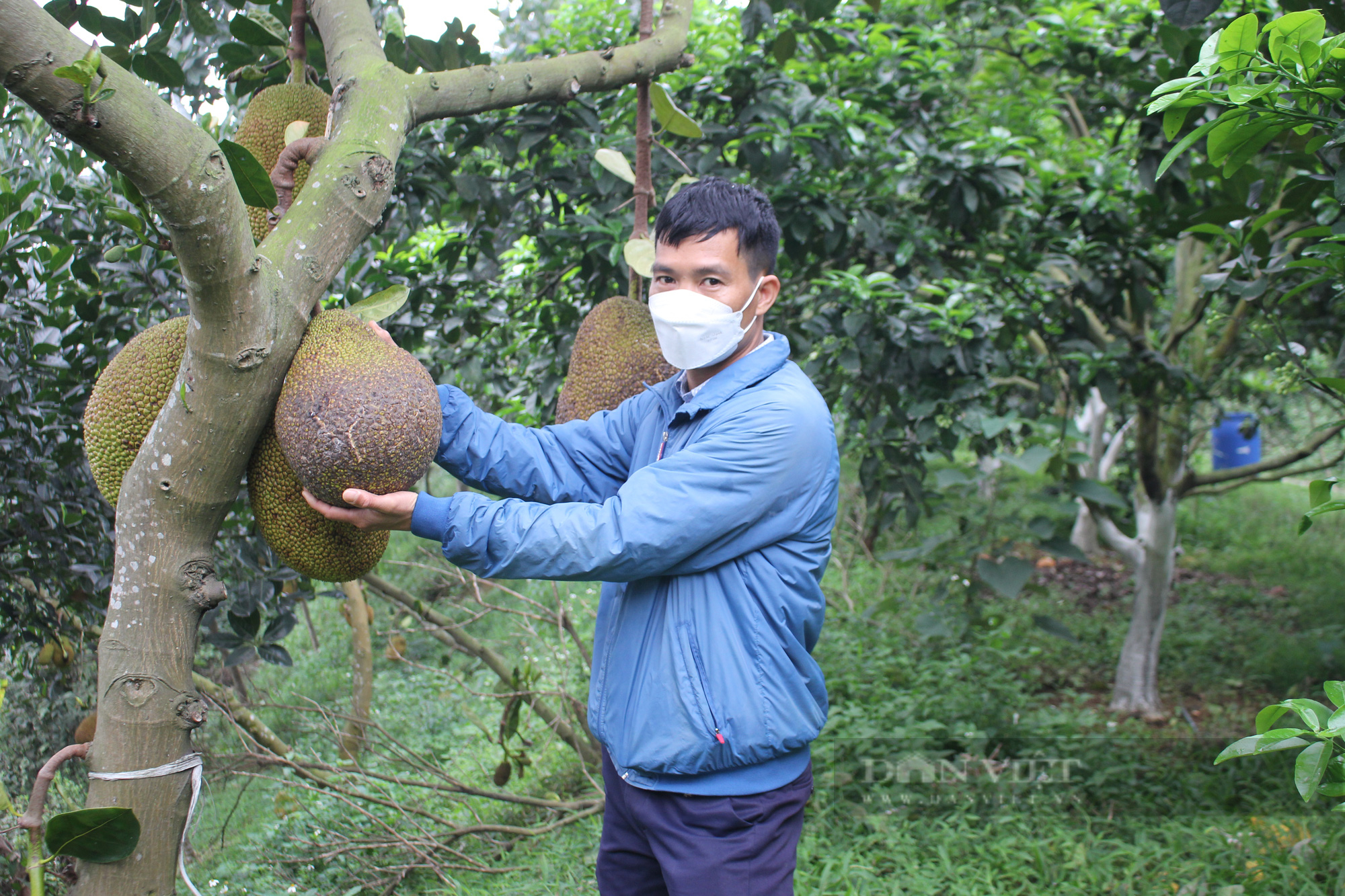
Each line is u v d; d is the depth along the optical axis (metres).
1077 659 6.10
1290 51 1.40
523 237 3.43
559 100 1.89
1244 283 2.41
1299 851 3.14
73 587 2.75
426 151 2.79
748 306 1.51
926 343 3.27
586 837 3.47
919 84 3.61
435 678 5.27
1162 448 5.46
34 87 0.98
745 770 1.45
